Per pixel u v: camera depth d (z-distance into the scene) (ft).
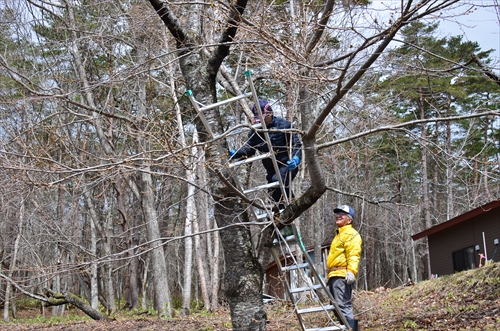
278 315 33.91
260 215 18.66
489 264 36.40
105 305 54.19
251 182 35.73
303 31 17.62
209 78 19.83
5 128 21.27
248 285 18.88
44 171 16.25
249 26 17.93
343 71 15.12
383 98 24.94
